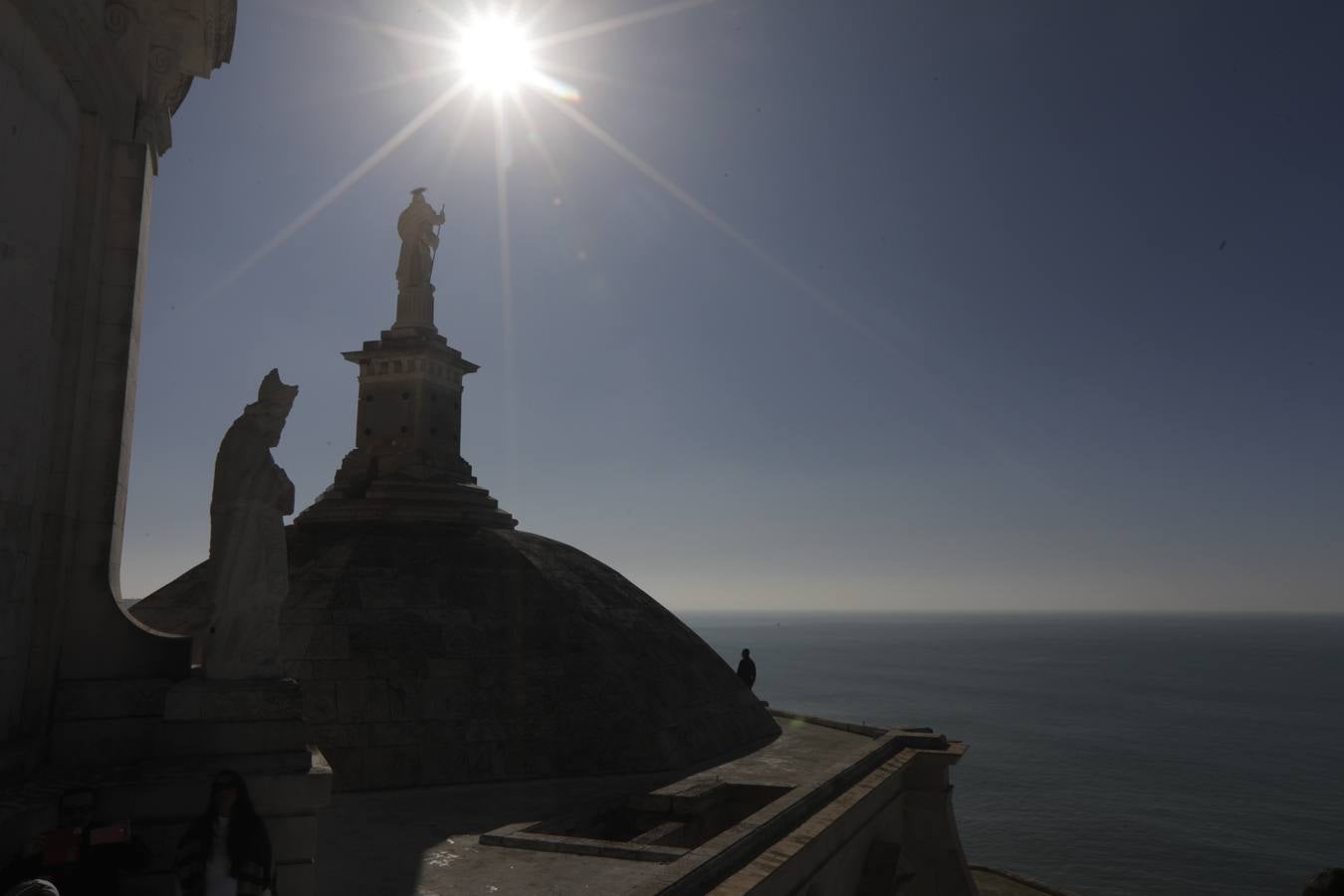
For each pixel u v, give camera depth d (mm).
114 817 9852
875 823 22438
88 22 11203
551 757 23578
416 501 28984
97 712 11117
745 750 28562
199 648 16328
